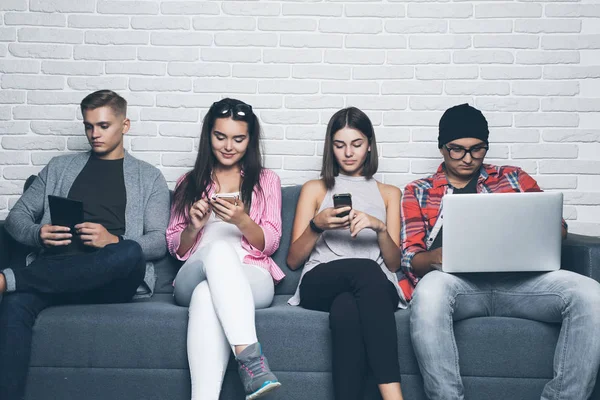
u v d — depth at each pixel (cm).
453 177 250
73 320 204
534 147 287
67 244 223
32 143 290
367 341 188
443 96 288
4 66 290
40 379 203
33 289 206
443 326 195
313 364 201
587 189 286
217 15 291
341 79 290
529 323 203
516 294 212
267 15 291
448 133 240
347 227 224
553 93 288
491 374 201
